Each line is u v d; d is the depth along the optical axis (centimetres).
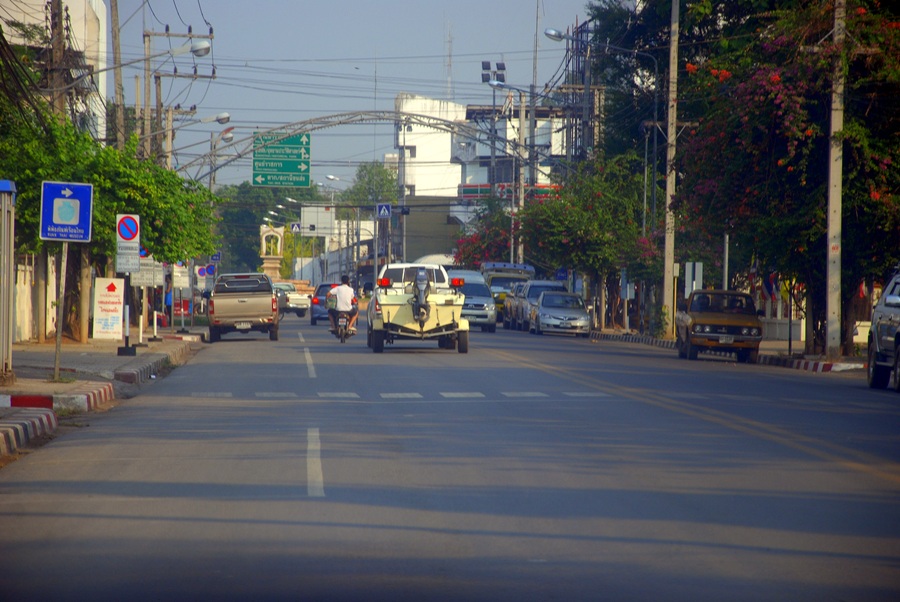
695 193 8831
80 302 8831
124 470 2973
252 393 5338
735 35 10269
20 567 1897
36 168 7806
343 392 5322
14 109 5525
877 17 7762
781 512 2388
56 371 5122
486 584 1788
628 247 13625
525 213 15425
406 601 1681
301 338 11481
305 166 15775
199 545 2064
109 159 8375
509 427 3891
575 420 4097
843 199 8181
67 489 2683
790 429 3841
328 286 16050
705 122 8712
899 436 3694
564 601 1689
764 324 13138
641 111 16175
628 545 2072
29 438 3625
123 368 6169
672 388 5516
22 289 8850
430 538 2127
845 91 7919
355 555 1984
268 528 2214
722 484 2733
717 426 3906
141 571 1866
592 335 13675
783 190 8475
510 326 14925
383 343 8512
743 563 1936
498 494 2591
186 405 4797
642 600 1700
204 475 2872
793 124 7819
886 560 1962
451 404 4716
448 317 8325
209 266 16938
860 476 2856
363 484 2723
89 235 5122
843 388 5962
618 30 15925
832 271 7975
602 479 2800
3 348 4950
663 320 11600
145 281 8812
